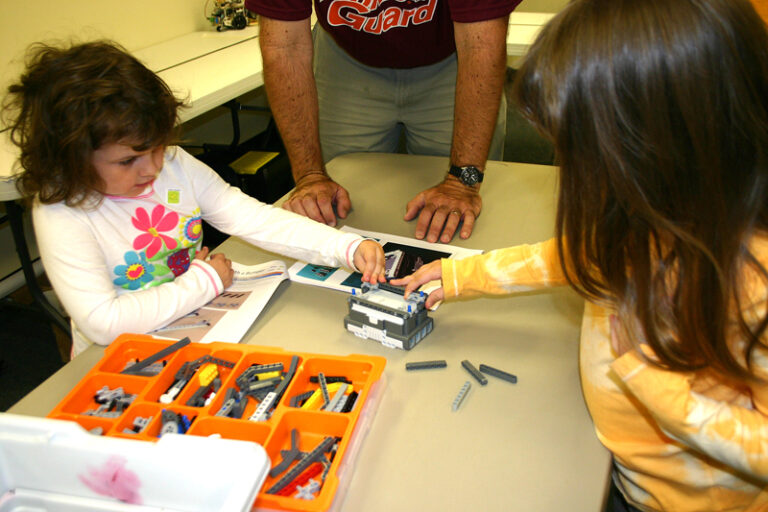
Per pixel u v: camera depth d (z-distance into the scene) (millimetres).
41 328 1938
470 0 1046
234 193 1073
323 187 1238
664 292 524
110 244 901
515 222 1144
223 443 478
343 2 1237
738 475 639
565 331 830
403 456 623
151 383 705
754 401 569
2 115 1191
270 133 2803
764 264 513
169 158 983
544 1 2848
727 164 476
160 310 852
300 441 650
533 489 579
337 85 1483
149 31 2262
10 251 1927
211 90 1622
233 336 835
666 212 489
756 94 464
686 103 452
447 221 1123
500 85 1128
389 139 1585
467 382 727
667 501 676
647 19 453
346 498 576
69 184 807
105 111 757
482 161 1197
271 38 1203
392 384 734
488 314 877
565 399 701
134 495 513
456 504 563
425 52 1328
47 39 1855
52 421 516
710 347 525
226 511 422
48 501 533
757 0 858
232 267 1043
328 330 855
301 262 1056
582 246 557
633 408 626
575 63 475
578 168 514
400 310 792
